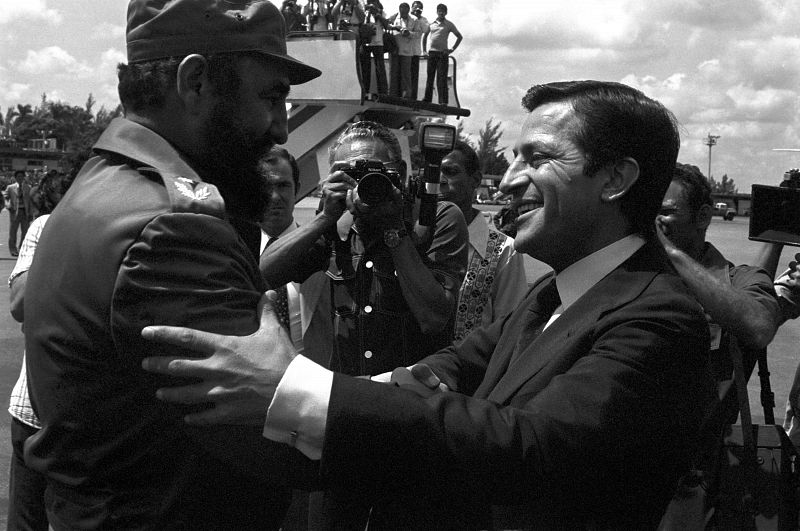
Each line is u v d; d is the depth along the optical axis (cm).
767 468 293
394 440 152
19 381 304
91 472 160
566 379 162
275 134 180
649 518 172
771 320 297
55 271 162
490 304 388
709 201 339
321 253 332
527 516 175
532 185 184
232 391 150
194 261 152
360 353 320
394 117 1260
